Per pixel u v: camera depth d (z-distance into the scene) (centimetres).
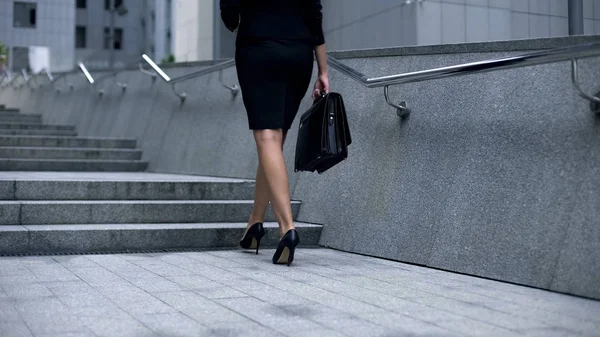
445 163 473
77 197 583
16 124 1186
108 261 457
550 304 326
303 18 443
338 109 424
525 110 425
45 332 262
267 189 477
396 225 491
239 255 493
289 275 400
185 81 919
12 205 526
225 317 289
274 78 436
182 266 434
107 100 1152
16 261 454
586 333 265
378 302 322
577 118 391
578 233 367
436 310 305
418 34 789
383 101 552
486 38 694
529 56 380
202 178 719
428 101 504
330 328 270
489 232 420
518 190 414
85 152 923
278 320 283
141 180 607
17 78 1647
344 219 544
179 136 885
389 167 521
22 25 3831
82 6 3938
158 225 547
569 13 516
